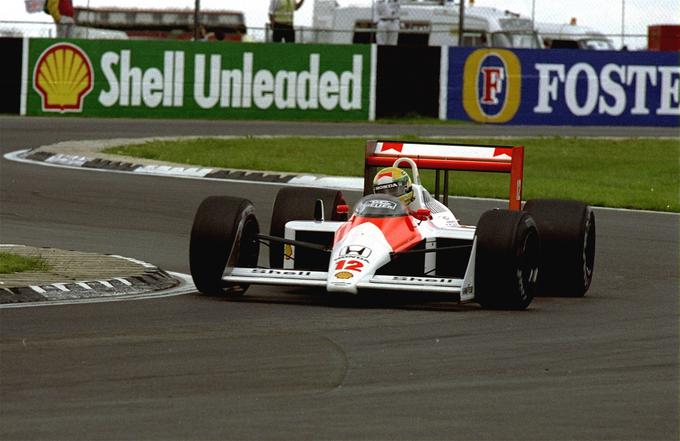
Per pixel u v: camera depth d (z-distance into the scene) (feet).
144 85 346.33
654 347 89.10
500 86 357.61
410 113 355.15
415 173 119.75
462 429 65.10
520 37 394.32
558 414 68.54
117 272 118.93
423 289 100.12
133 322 95.55
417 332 93.15
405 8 392.68
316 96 352.69
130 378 75.66
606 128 361.10
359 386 74.43
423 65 354.13
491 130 339.57
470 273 103.50
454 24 391.86
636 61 364.99
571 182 238.27
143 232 159.53
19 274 114.83
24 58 339.57
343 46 351.87
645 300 115.65
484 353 85.35
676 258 148.56
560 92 361.10
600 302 114.01
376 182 115.34
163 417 66.64
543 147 302.66
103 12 426.10
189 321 96.53
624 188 232.73
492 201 207.41
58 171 228.63
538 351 86.58
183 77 348.18
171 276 122.83
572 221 117.39
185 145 277.03
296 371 78.33
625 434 64.69
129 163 237.66
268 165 243.40
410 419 66.95
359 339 89.61
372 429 64.80
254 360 81.35
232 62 350.02
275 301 109.29
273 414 67.56
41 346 85.05
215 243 107.04
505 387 74.84
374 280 101.35
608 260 145.79
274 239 110.42
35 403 69.26
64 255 129.08
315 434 63.67
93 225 164.76
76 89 342.64
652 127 366.84
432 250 104.37
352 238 105.91
